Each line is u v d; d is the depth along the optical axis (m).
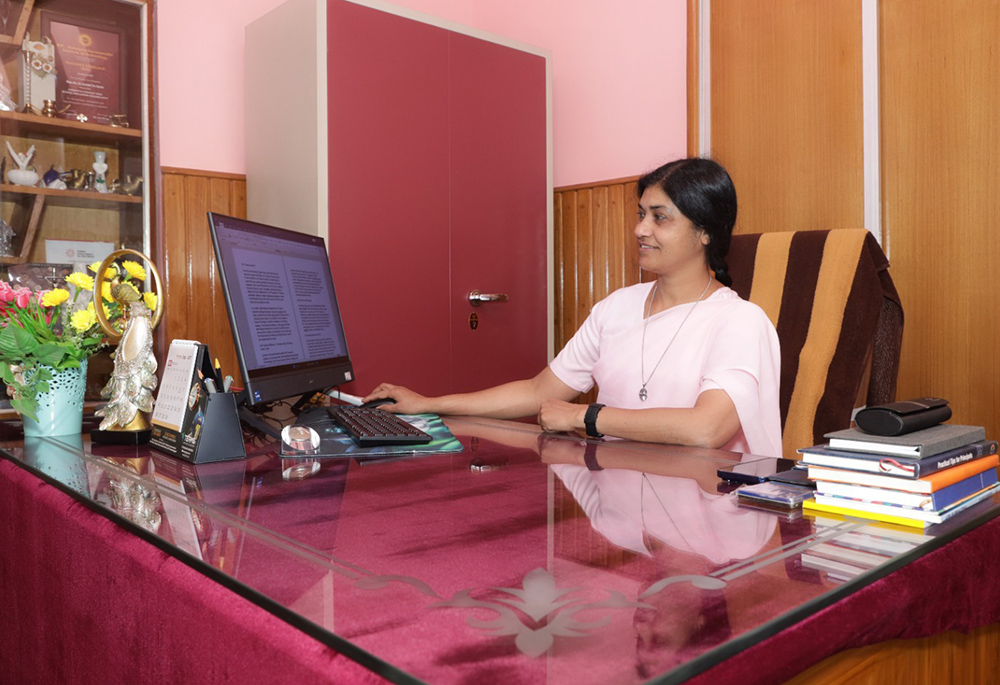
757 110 2.58
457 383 2.80
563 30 3.21
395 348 2.62
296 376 1.60
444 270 2.75
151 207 2.37
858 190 2.36
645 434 1.37
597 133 3.11
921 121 2.24
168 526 0.81
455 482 1.02
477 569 0.66
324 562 0.68
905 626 0.69
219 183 2.72
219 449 1.19
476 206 2.84
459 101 2.78
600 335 1.84
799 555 0.71
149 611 0.75
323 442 1.31
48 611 1.04
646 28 2.92
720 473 1.05
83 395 1.53
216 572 0.66
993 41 2.10
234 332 1.39
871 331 1.81
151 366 1.39
